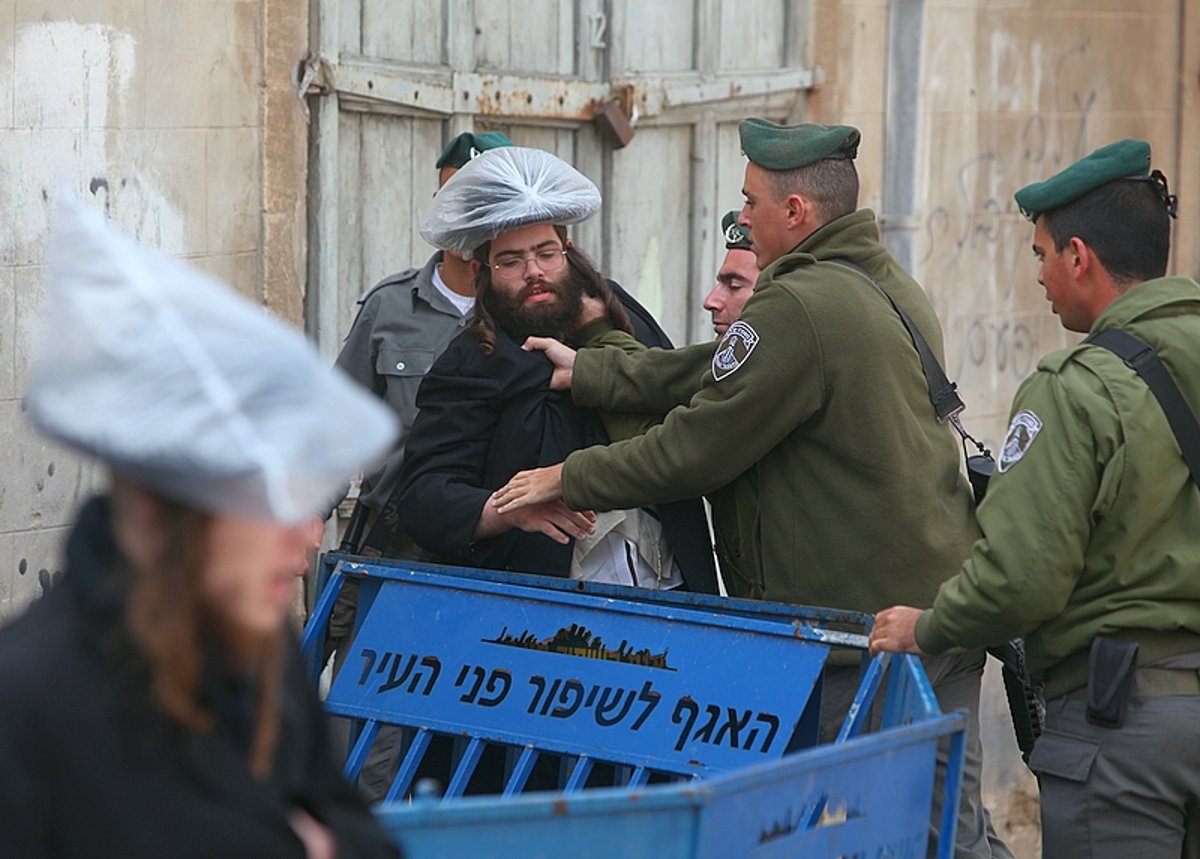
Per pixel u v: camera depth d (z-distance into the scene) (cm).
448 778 943
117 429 359
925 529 884
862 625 815
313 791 438
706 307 1135
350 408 376
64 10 1082
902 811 640
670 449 884
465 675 858
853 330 877
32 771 369
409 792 911
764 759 782
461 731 849
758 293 896
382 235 1345
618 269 1527
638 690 818
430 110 1355
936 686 916
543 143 1460
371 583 921
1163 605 777
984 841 936
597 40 1483
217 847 383
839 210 927
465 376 954
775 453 907
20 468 1080
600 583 876
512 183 960
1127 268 810
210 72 1186
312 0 1252
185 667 376
